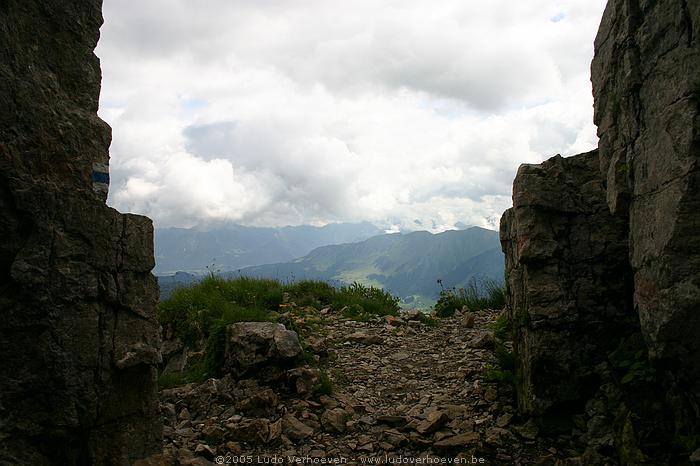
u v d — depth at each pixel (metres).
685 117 4.61
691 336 4.68
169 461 5.75
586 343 6.51
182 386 8.88
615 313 6.54
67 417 4.25
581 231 6.86
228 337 9.19
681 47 4.77
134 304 4.79
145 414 4.85
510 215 8.34
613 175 5.94
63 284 4.28
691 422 5.00
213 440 6.66
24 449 4.07
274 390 8.16
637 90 5.54
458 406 7.34
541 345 6.50
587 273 6.74
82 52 4.70
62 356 4.25
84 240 4.46
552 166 7.15
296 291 15.72
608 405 6.00
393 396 8.21
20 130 4.10
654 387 5.61
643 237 5.34
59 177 4.34
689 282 4.54
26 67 4.19
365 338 11.37
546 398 6.39
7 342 4.05
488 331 11.20
